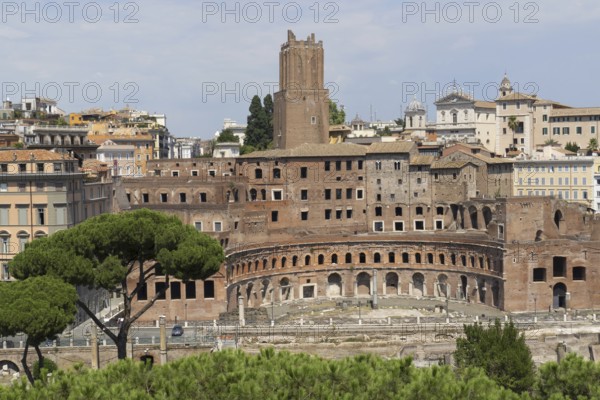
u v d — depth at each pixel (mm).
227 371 101312
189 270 170375
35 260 167000
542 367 112250
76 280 167625
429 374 96812
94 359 194625
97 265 172750
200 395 96562
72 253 169375
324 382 95938
